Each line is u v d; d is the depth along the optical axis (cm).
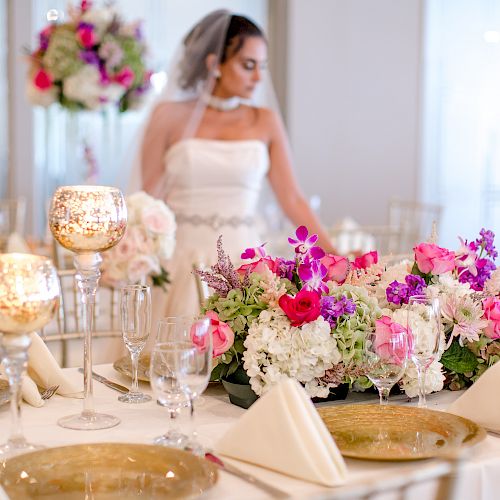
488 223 686
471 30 688
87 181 535
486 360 192
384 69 735
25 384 179
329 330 172
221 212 366
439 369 182
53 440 156
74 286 273
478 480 142
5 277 139
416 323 173
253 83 364
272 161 381
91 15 445
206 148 362
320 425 141
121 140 675
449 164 706
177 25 721
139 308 183
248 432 143
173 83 368
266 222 412
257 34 361
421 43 713
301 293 171
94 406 179
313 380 175
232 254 364
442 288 193
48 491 130
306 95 761
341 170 764
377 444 151
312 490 133
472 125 691
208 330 143
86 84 448
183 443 149
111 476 134
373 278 197
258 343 170
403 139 728
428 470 98
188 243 362
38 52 456
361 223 757
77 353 305
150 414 174
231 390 179
